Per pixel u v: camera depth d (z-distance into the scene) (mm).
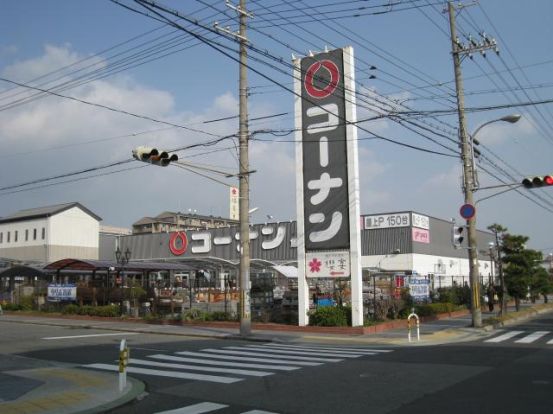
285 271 35594
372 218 55250
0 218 70250
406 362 13664
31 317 33281
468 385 10320
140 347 18016
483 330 22797
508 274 34594
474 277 23953
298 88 23891
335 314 22844
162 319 27484
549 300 56406
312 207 23375
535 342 18141
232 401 9430
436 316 28984
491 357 14312
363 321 22562
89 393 10062
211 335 21719
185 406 9141
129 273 44562
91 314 31609
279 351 16594
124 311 31141
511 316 29344
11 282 42594
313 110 23469
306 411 8555
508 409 8281
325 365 13391
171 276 50969
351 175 22594
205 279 49438
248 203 21625
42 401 9391
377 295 28766
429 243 56688
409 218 53312
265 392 10109
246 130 21516
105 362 14578
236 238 62062
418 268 53500
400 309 26562
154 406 9203
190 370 12914
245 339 20688
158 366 13617
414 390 9945
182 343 19391
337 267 22656
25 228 67438
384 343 19031
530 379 10828
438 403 8820
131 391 10258
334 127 23031
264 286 30484
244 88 21531
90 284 36219
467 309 34344
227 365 13633
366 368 12742
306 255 23344
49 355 16172
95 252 69062
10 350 17484
